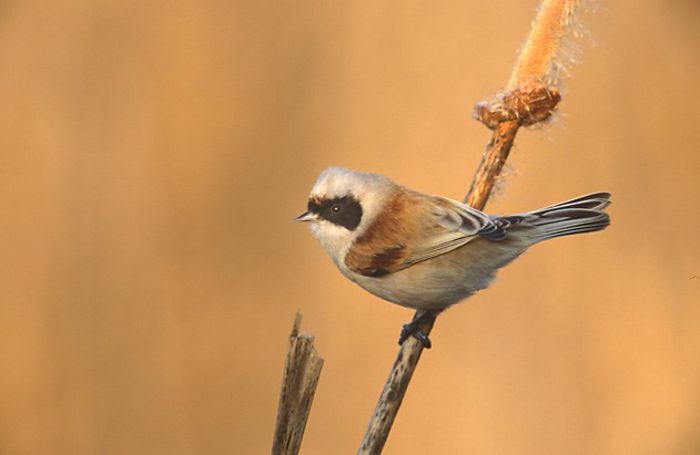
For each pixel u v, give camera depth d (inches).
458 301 332.5
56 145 545.3
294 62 550.9
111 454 521.3
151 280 533.0
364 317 522.6
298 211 538.0
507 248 323.0
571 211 323.9
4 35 557.9
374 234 327.0
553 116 301.4
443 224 321.1
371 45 549.0
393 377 286.0
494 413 503.5
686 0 558.6
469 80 539.5
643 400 508.4
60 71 553.0
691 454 495.5
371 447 268.5
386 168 534.0
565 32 298.4
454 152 531.8
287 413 224.1
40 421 524.1
